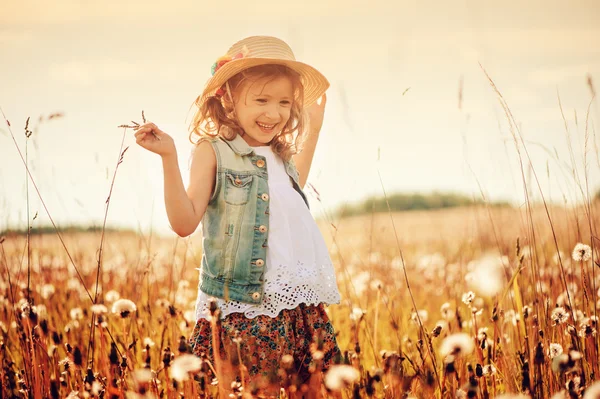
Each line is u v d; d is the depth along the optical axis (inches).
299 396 101.6
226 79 118.6
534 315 119.1
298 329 111.3
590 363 108.8
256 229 111.3
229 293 108.1
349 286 196.7
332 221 156.4
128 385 102.7
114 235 216.8
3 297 153.8
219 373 94.0
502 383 115.3
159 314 157.6
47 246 205.6
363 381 103.9
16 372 117.8
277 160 122.7
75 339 139.6
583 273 119.7
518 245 122.0
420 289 210.1
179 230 105.2
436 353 129.3
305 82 133.0
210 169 114.1
